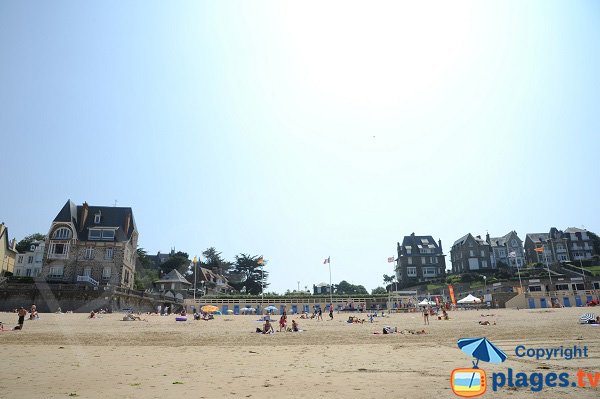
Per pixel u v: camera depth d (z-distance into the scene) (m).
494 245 121.38
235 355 18.89
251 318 56.94
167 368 14.79
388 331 31.31
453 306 78.50
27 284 31.00
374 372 13.48
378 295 91.31
